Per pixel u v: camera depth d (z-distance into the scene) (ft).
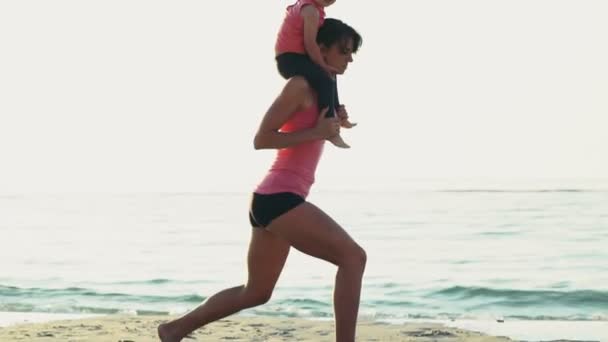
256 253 18.53
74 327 26.99
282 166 17.80
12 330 26.37
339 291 17.54
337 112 18.52
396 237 67.67
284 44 17.90
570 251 58.13
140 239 69.46
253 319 28.68
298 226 17.57
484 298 42.80
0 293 45.27
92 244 67.10
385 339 25.04
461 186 117.50
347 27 18.15
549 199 91.91
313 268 51.80
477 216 78.89
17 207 101.55
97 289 46.93
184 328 19.49
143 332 25.90
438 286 45.83
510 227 71.15
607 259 54.39
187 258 59.16
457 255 57.77
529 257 56.13
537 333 28.89
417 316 37.29
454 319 33.63
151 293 45.75
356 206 91.45
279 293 43.78
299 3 17.87
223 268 54.75
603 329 29.73
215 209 93.66
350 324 17.51
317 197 103.35
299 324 27.55
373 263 55.06
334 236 17.51
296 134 17.44
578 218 75.15
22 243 68.54
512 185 116.78
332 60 18.15
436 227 72.69
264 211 17.83
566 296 42.37
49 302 42.16
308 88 17.58
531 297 42.37
